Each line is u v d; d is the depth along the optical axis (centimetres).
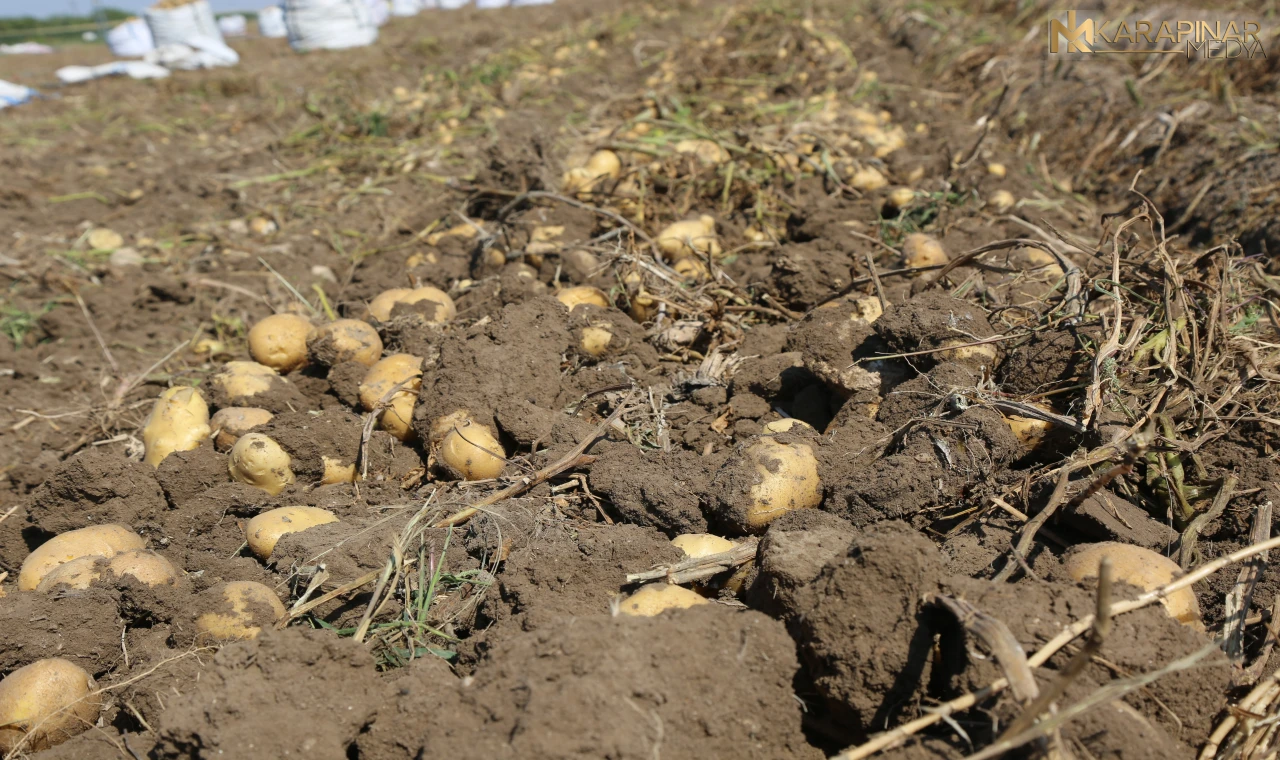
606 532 76
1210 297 90
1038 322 90
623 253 112
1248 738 61
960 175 143
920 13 270
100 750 66
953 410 79
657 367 103
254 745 60
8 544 88
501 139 150
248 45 498
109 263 158
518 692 59
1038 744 55
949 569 70
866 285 105
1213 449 79
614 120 173
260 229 168
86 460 86
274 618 72
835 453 80
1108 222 100
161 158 233
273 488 89
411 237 149
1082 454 76
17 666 71
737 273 123
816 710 65
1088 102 174
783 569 66
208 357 126
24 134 264
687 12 370
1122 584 63
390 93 265
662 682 59
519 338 97
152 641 73
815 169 146
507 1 584
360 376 101
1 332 138
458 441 87
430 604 73
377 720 63
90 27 616
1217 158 143
